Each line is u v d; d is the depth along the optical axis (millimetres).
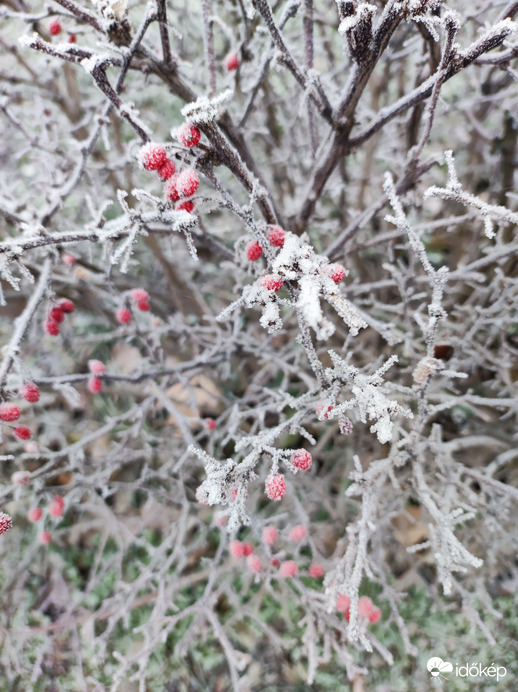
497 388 1916
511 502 1740
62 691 1893
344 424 1045
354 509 2064
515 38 1544
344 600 1301
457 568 1113
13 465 2217
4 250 992
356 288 1754
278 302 888
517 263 1891
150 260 2578
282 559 1579
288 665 1867
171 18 2129
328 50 2000
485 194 2201
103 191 2318
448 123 2293
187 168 930
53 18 1408
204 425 1728
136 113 1048
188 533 2172
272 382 2363
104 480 1781
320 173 1363
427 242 2232
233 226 2270
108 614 1865
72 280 1750
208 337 2154
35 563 2107
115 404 2406
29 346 2254
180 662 1895
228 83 1571
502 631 1843
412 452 1297
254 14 1253
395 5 921
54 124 2035
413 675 1815
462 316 1917
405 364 1935
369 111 1859
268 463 1850
